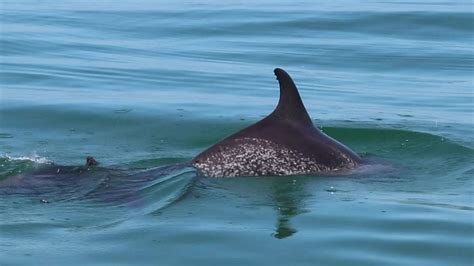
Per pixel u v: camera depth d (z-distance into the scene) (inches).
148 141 2055.9
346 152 1727.4
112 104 2338.8
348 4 3912.4
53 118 2214.6
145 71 2753.4
